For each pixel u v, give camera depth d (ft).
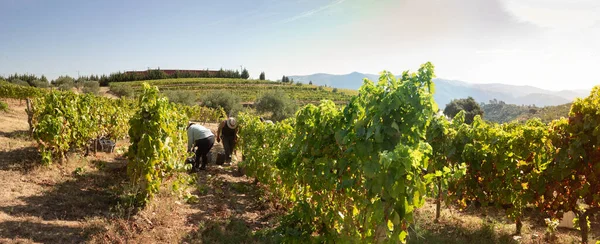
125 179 24.38
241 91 307.58
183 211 20.74
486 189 22.67
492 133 22.70
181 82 337.52
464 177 22.88
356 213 13.10
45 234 15.03
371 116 12.09
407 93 11.14
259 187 28.32
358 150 11.71
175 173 24.89
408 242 17.88
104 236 15.37
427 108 11.44
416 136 11.68
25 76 299.79
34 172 23.08
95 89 240.12
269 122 30.45
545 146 20.26
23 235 14.62
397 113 11.44
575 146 18.17
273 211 22.57
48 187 20.92
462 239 19.30
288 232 14.40
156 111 20.53
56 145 25.48
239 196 25.80
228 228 18.70
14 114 58.80
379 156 10.98
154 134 20.20
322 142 15.20
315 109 16.11
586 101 18.19
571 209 19.33
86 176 23.94
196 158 31.63
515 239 19.74
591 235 20.92
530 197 20.15
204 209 21.75
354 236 12.96
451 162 23.31
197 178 28.66
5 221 15.61
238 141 39.06
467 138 23.07
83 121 29.43
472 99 277.44
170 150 21.48
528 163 21.02
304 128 16.49
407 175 9.89
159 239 16.24
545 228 22.44
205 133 30.86
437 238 18.81
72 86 258.98
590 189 18.35
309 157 16.07
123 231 16.25
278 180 24.11
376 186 10.43
